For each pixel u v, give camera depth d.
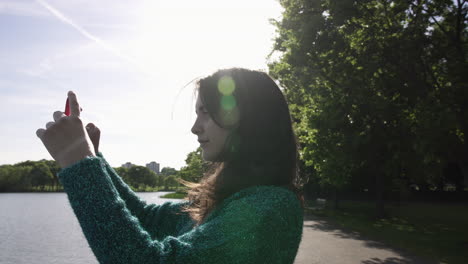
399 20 14.51
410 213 26.95
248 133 0.94
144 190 153.25
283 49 21.31
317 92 16.78
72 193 0.72
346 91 15.66
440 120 11.53
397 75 14.05
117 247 0.69
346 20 15.40
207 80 0.96
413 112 14.28
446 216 24.30
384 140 17.44
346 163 18.53
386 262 8.86
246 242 0.72
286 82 19.55
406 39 13.16
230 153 0.94
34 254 11.70
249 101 0.95
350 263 8.63
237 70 0.99
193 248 0.71
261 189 0.87
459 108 12.02
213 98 0.93
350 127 17.33
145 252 0.69
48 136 0.75
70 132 0.75
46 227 20.05
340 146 18.05
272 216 0.77
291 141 1.04
